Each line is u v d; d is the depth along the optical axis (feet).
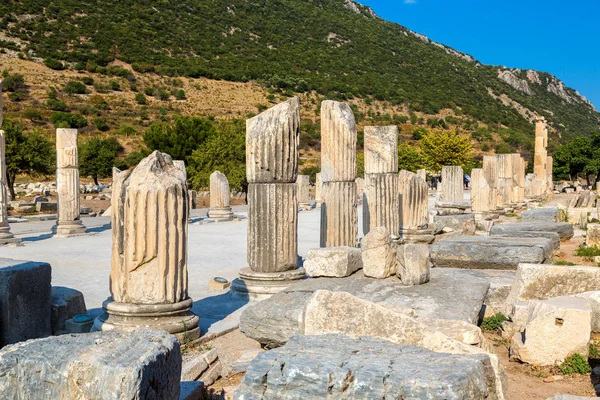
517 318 27.48
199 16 436.76
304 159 229.45
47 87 278.05
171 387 14.83
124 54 344.08
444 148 196.03
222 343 26.45
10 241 60.80
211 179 91.66
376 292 27.81
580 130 431.02
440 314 24.32
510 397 20.62
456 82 425.28
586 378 22.39
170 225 24.95
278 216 34.19
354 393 14.23
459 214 64.95
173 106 290.97
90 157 177.17
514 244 39.50
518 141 304.50
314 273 31.07
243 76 349.00
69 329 27.20
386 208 48.42
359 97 353.51
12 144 130.41
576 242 58.54
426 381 13.91
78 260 50.80
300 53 417.69
